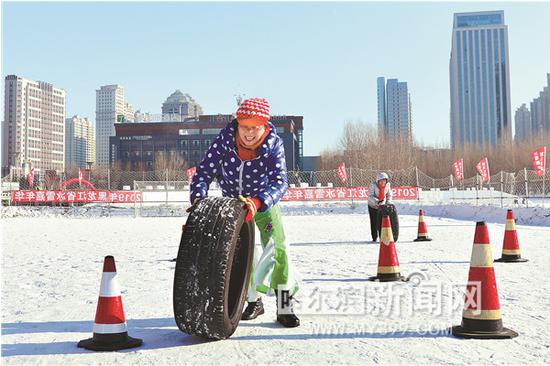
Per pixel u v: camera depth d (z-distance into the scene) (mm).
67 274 7051
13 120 162375
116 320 3459
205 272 3332
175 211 27953
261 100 3924
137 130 103625
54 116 175000
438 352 3285
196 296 3320
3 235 14547
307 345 3459
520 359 3135
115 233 15188
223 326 3418
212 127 103062
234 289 3803
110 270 3521
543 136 71375
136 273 6973
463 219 20828
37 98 168625
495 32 172000
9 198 27641
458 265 7254
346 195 27969
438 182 47562
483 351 3299
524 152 68812
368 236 12938
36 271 7352
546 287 5535
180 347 3432
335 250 9570
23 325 4133
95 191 27547
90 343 3463
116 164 96438
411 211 25922
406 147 70312
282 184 3975
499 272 6625
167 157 100812
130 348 3428
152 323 4121
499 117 169875
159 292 5531
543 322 4020
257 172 4062
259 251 4281
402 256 8367
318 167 85500
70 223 21125
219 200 3553
